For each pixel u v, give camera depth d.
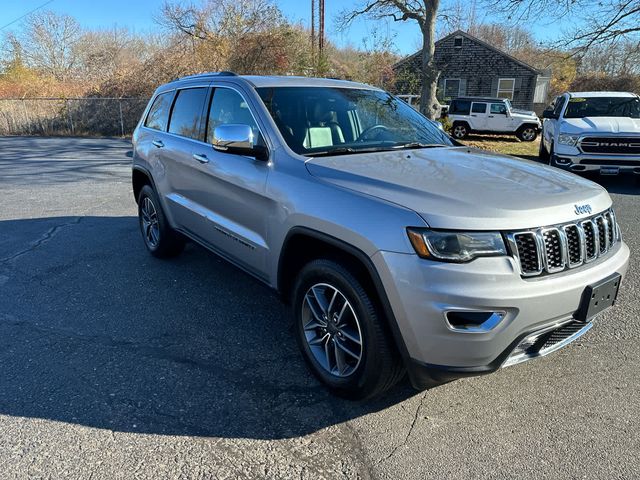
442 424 2.60
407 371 2.44
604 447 2.41
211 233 3.89
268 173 3.11
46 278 4.60
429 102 16.97
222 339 3.48
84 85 27.06
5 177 10.43
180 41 24.66
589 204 2.57
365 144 3.44
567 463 2.30
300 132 3.27
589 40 14.87
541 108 33.19
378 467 2.29
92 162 12.95
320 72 22.44
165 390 2.87
